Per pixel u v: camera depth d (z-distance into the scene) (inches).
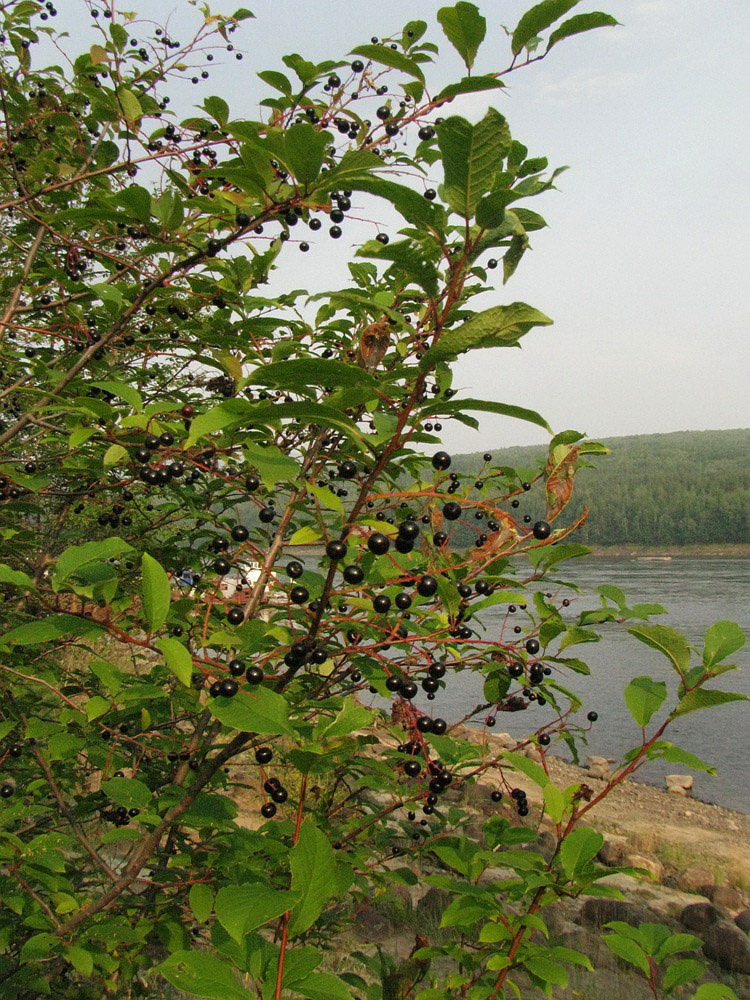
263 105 103.5
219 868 86.2
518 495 99.7
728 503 3971.5
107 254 100.5
